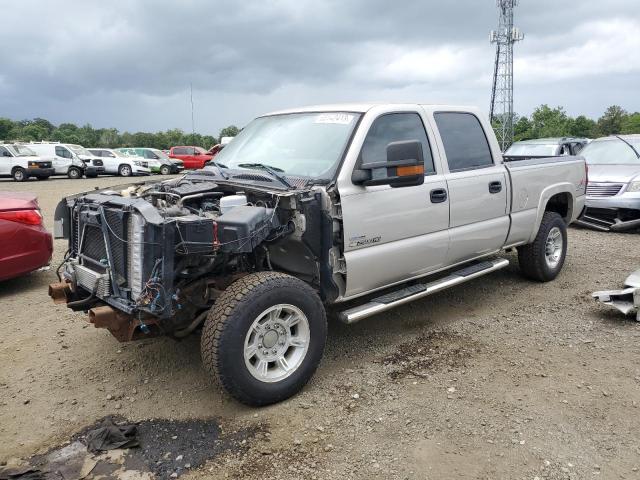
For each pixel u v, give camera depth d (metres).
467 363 4.20
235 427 3.39
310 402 3.66
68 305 3.84
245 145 4.91
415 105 4.74
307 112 4.77
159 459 3.08
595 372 4.00
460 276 5.00
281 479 2.89
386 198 4.19
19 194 6.62
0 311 5.60
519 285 6.18
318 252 3.89
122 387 3.93
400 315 5.28
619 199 9.01
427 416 3.46
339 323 5.07
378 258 4.18
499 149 5.52
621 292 5.00
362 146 4.12
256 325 3.48
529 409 3.52
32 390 3.91
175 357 4.39
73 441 3.29
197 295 3.79
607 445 3.12
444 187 4.69
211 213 3.79
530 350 4.42
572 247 8.16
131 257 3.37
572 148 13.89
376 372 4.09
